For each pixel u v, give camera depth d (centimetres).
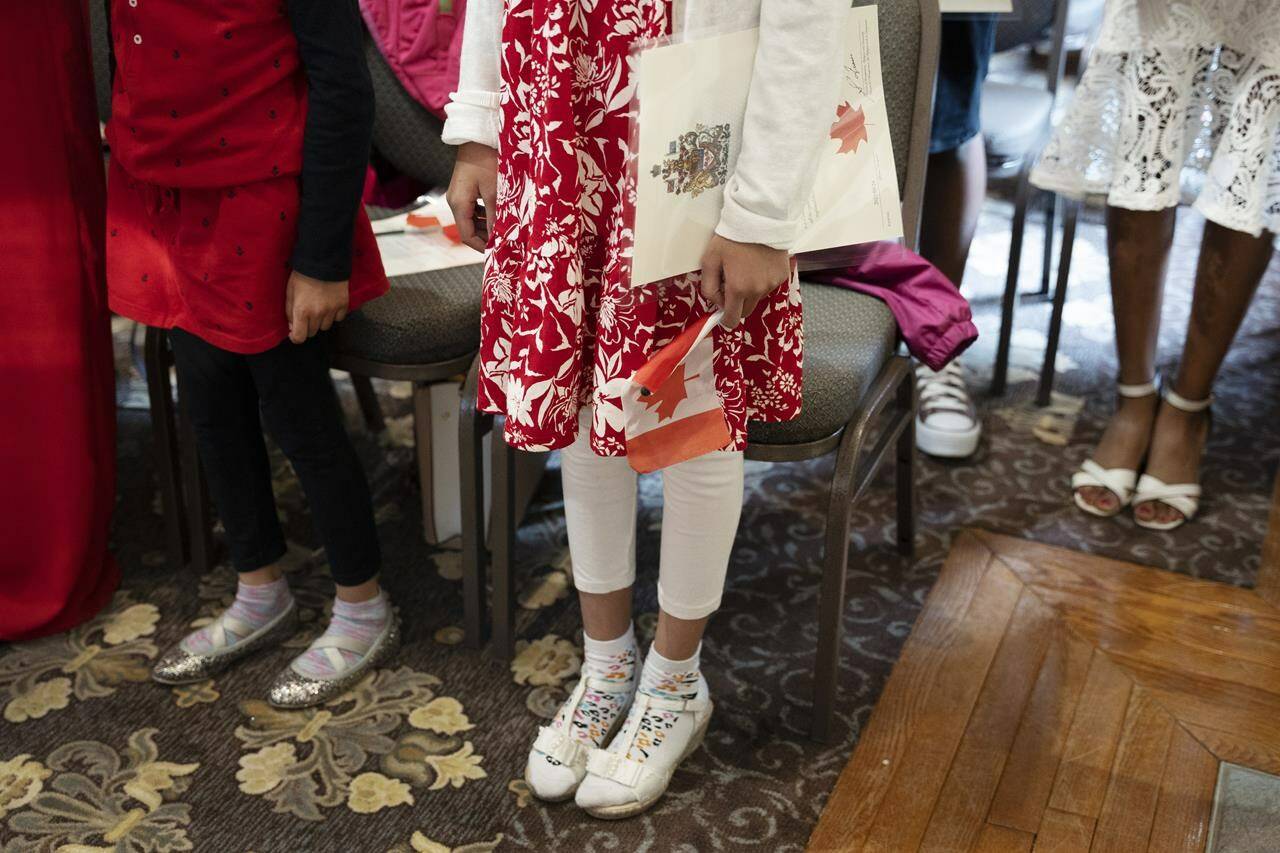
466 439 154
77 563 169
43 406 160
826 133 100
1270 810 142
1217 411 233
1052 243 274
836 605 145
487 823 140
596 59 106
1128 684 162
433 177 188
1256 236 182
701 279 108
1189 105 182
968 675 164
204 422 151
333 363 157
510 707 159
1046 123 230
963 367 250
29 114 148
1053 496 207
